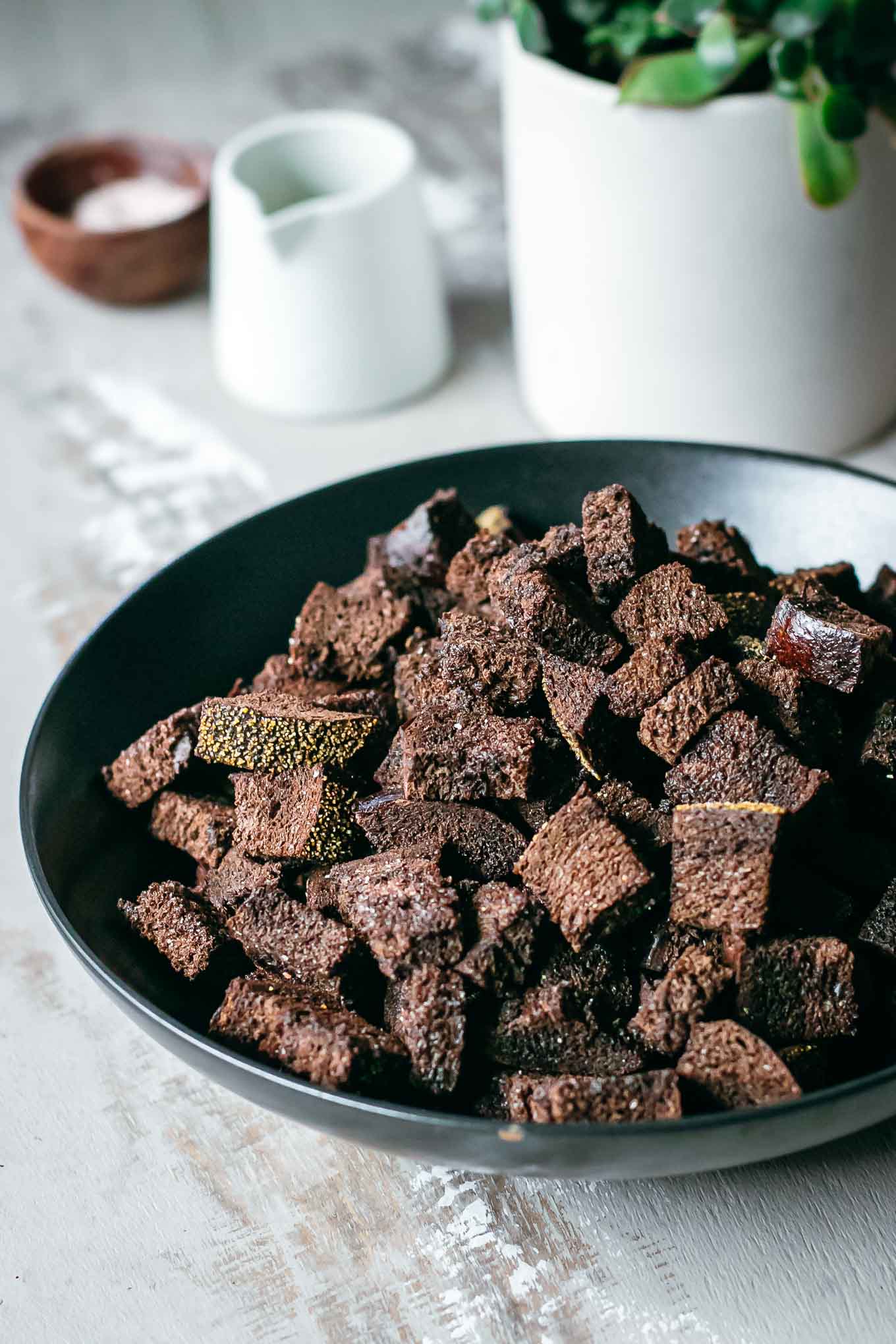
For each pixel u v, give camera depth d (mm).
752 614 654
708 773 620
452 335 864
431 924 605
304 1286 614
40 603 774
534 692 635
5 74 1074
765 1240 615
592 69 761
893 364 787
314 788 631
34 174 877
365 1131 580
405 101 966
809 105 714
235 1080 584
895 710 628
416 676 644
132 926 633
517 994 606
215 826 643
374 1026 614
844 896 616
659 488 700
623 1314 606
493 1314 608
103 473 819
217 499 805
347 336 812
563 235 757
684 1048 602
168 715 671
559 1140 569
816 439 789
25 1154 639
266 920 620
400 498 702
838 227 740
